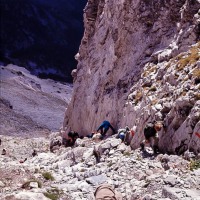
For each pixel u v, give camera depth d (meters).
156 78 22.00
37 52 189.75
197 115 14.51
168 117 16.45
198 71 16.98
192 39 21.27
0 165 18.03
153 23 28.19
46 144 43.69
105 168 15.59
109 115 27.67
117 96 27.17
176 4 25.73
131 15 29.78
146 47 27.48
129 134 19.58
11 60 175.38
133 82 26.28
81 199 11.95
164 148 16.23
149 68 24.67
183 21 23.08
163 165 14.43
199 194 10.80
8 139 50.12
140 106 21.09
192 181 11.75
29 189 13.48
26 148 40.25
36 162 24.58
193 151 14.30
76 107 38.19
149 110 18.31
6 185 14.21
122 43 30.14
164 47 25.77
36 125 76.81
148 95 20.70
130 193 12.19
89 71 37.06
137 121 19.78
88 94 35.25
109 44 33.44
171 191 10.72
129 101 23.08
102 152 18.69
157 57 24.86
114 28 32.09
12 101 101.94
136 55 28.11
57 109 108.25
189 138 14.77
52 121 91.56
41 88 135.12
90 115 33.06
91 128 32.31
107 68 32.25
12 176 15.57
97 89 33.03
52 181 15.27
